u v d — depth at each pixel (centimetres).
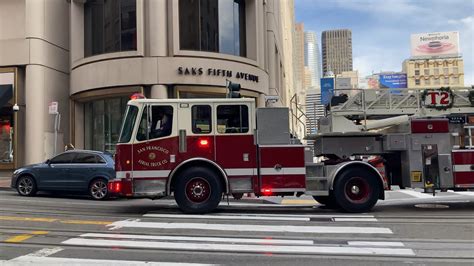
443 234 838
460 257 670
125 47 2317
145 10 2262
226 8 2503
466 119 1235
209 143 1073
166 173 1062
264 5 3025
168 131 1071
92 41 2512
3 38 2438
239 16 2595
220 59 2320
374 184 1123
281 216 1056
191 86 2244
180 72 2222
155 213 1101
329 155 1199
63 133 2562
